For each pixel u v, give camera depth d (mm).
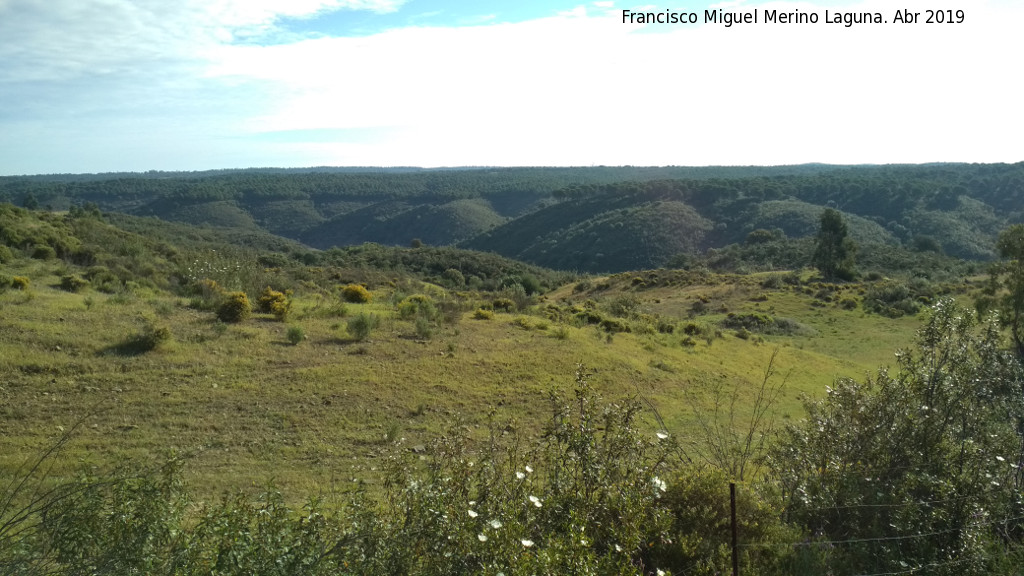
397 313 25125
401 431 13023
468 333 22656
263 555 3840
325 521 4461
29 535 3758
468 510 4168
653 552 4949
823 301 53781
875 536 5539
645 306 54781
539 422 14469
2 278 20344
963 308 7168
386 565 3994
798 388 23062
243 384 14562
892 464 6340
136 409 12508
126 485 4188
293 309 23578
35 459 9852
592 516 4539
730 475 6074
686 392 19156
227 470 10359
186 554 3941
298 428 12672
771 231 105125
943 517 5492
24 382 12859
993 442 6344
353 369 16500
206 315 20719
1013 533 6020
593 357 20641
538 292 66812
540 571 3668
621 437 5051
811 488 5961
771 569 5148
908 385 6754
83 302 19562
